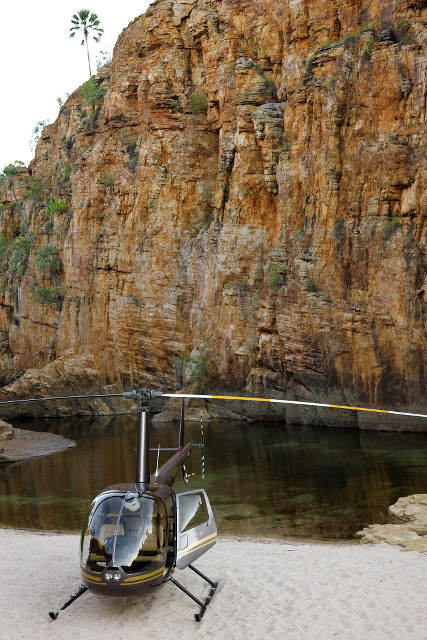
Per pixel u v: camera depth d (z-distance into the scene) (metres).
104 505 8.45
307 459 26.98
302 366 37.34
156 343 49.12
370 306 34.47
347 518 17.05
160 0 51.31
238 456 28.66
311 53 39.88
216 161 49.44
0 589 9.76
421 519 15.80
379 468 24.14
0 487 24.91
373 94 35.06
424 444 28.89
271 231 42.94
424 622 7.90
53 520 18.75
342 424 35.84
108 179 55.41
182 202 49.34
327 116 36.72
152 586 8.16
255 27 44.59
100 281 54.06
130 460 29.75
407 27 34.50
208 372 44.19
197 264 47.25
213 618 8.40
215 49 46.59
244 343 42.19
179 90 49.94
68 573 10.60
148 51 52.97
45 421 48.53
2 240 84.31
